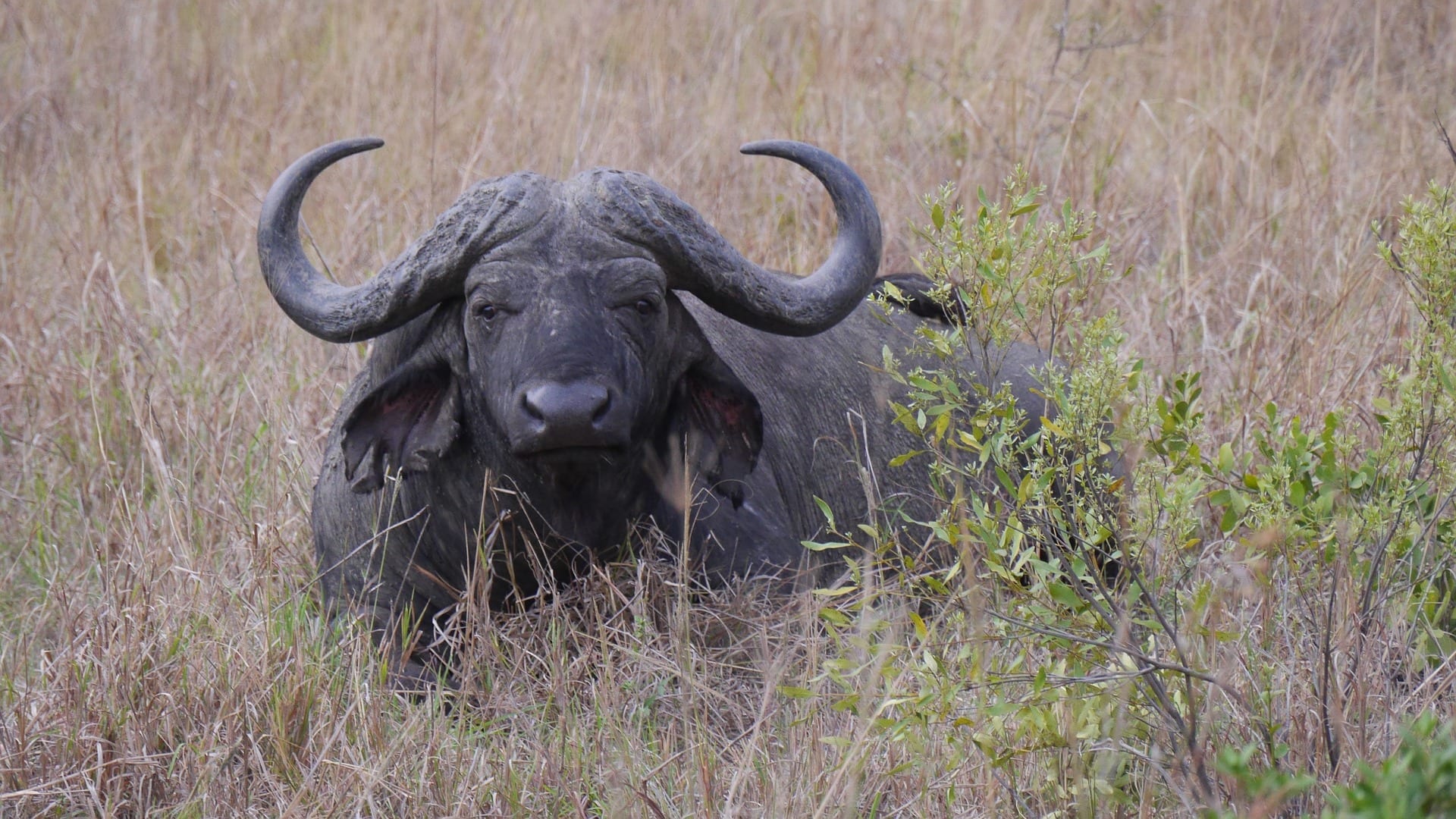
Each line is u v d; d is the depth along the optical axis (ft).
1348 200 78.95
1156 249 80.38
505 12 110.63
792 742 40.88
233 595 48.98
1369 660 39.04
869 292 52.44
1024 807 38.24
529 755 43.57
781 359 56.39
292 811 39.52
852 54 104.47
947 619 42.50
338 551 52.39
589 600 47.98
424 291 44.91
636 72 102.73
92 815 40.93
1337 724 36.55
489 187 44.83
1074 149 84.07
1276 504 38.47
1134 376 39.68
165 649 45.78
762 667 45.91
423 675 49.03
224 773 42.68
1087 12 107.24
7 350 71.61
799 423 56.03
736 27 113.29
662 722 45.70
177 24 115.24
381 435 47.75
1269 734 37.27
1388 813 25.40
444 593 50.24
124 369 66.13
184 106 101.65
